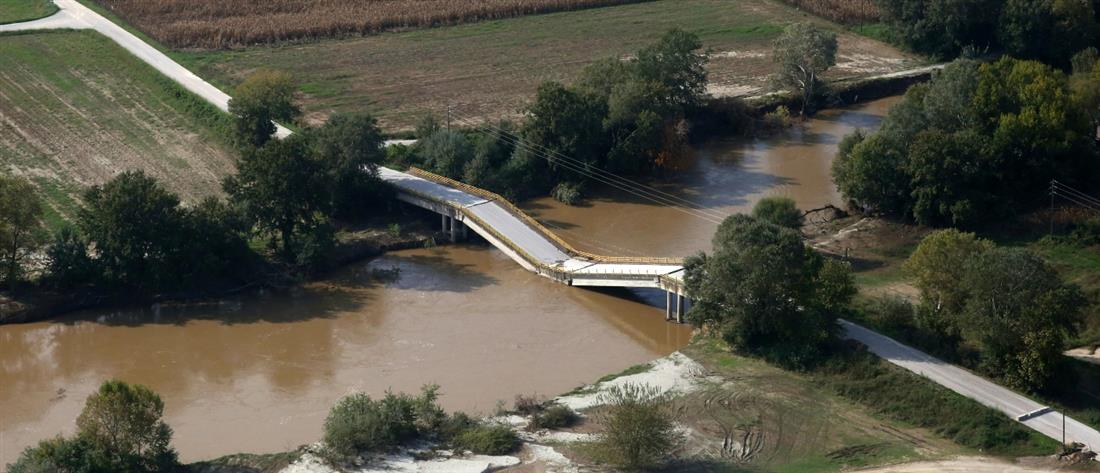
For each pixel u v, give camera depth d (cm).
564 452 18662
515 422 19562
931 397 19725
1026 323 19800
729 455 18675
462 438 18825
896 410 19788
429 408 19325
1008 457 18462
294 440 19388
